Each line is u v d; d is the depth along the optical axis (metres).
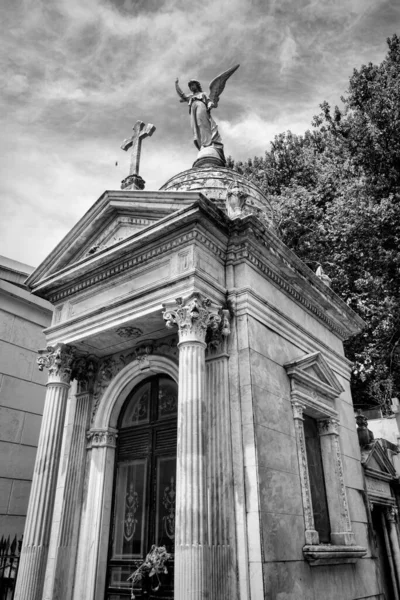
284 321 9.69
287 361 9.33
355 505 10.50
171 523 8.55
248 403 7.71
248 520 6.99
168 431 9.28
